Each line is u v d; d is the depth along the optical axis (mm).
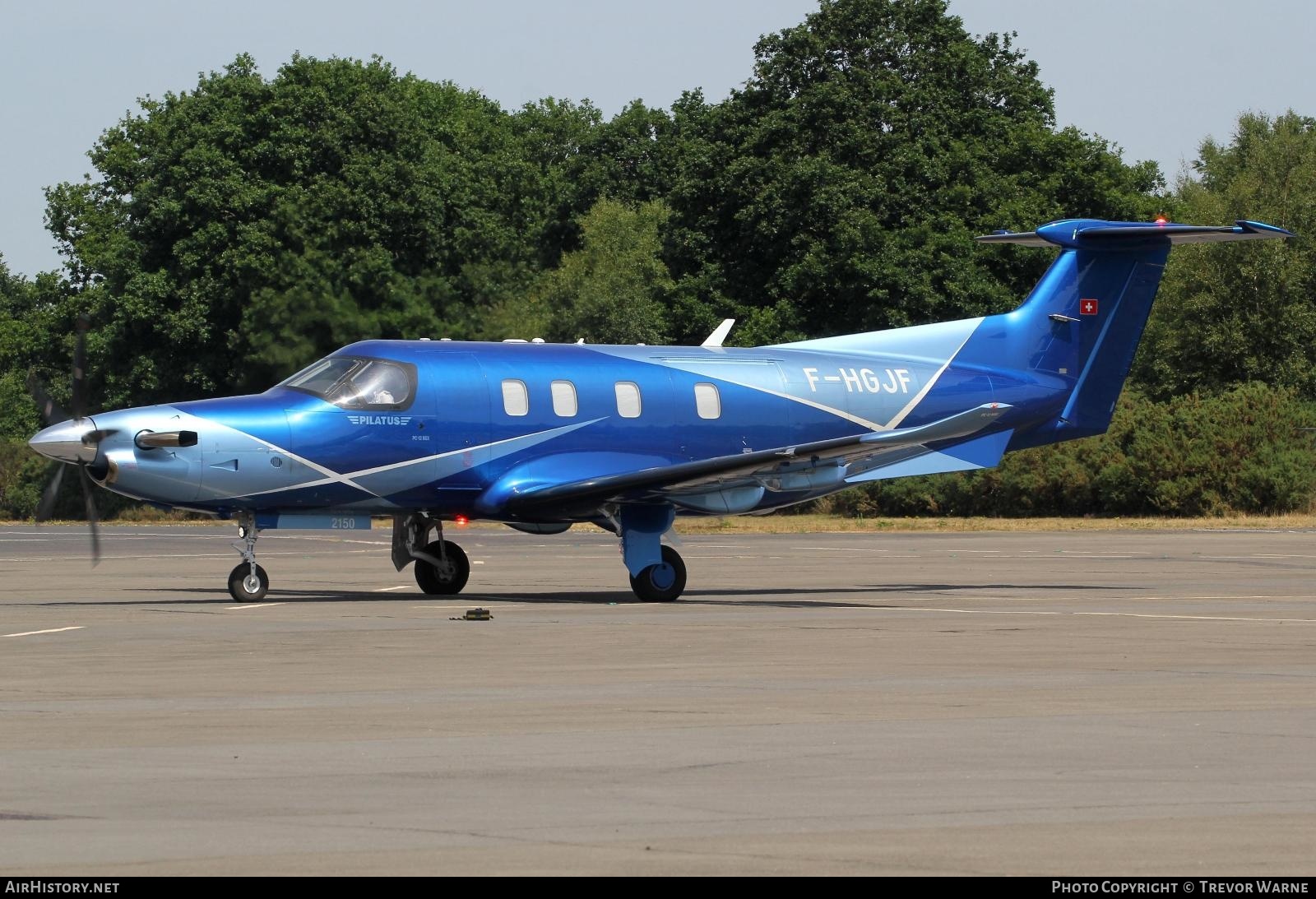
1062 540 148125
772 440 86312
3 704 41531
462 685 45344
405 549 81500
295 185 192625
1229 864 24969
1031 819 28172
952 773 32312
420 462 77688
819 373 88125
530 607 73375
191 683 45750
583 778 31750
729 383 85750
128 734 36812
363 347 79000
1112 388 94375
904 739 36250
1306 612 71375
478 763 33281
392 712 40250
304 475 75375
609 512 79188
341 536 157875
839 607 74188
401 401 77500
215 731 37281
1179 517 188375
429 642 56812
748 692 44062
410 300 147000
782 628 63000
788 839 26656
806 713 40156
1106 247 93188
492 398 79562
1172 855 25609
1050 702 42250
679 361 85562
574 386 81875
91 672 48156
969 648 55438
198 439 73250
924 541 146125
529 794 30266
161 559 117062
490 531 165625
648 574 78062
